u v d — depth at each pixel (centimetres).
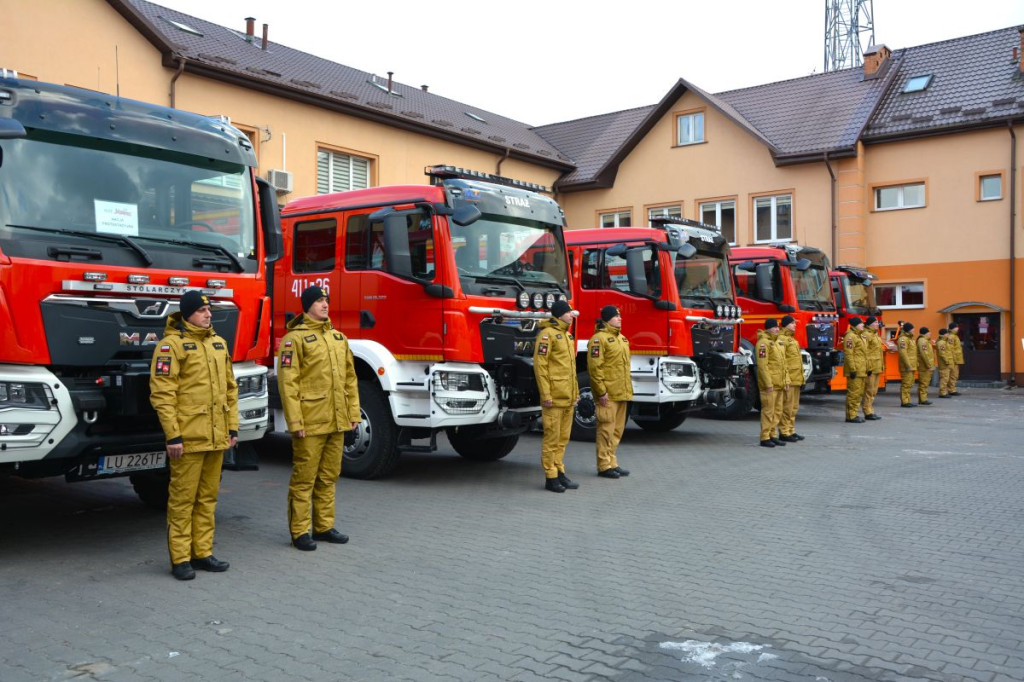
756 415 1825
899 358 2075
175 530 606
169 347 593
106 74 1764
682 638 495
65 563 643
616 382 1034
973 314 2658
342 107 2267
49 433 595
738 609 547
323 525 709
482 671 446
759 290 1702
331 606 550
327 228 1059
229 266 718
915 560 664
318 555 671
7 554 668
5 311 583
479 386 965
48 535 729
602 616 532
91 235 634
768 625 517
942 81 2814
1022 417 1805
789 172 2828
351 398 711
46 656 463
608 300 1355
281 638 492
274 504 862
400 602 559
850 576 621
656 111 3028
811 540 726
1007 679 438
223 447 615
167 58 1875
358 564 647
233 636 495
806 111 2945
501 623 519
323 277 1050
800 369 1379
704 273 1391
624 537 734
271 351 1086
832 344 1867
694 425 1634
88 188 640
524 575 620
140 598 563
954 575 624
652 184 3098
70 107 642
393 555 673
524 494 925
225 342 664
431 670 447
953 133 2634
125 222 656
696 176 3003
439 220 950
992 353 2641
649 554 680
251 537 727
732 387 1399
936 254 2673
